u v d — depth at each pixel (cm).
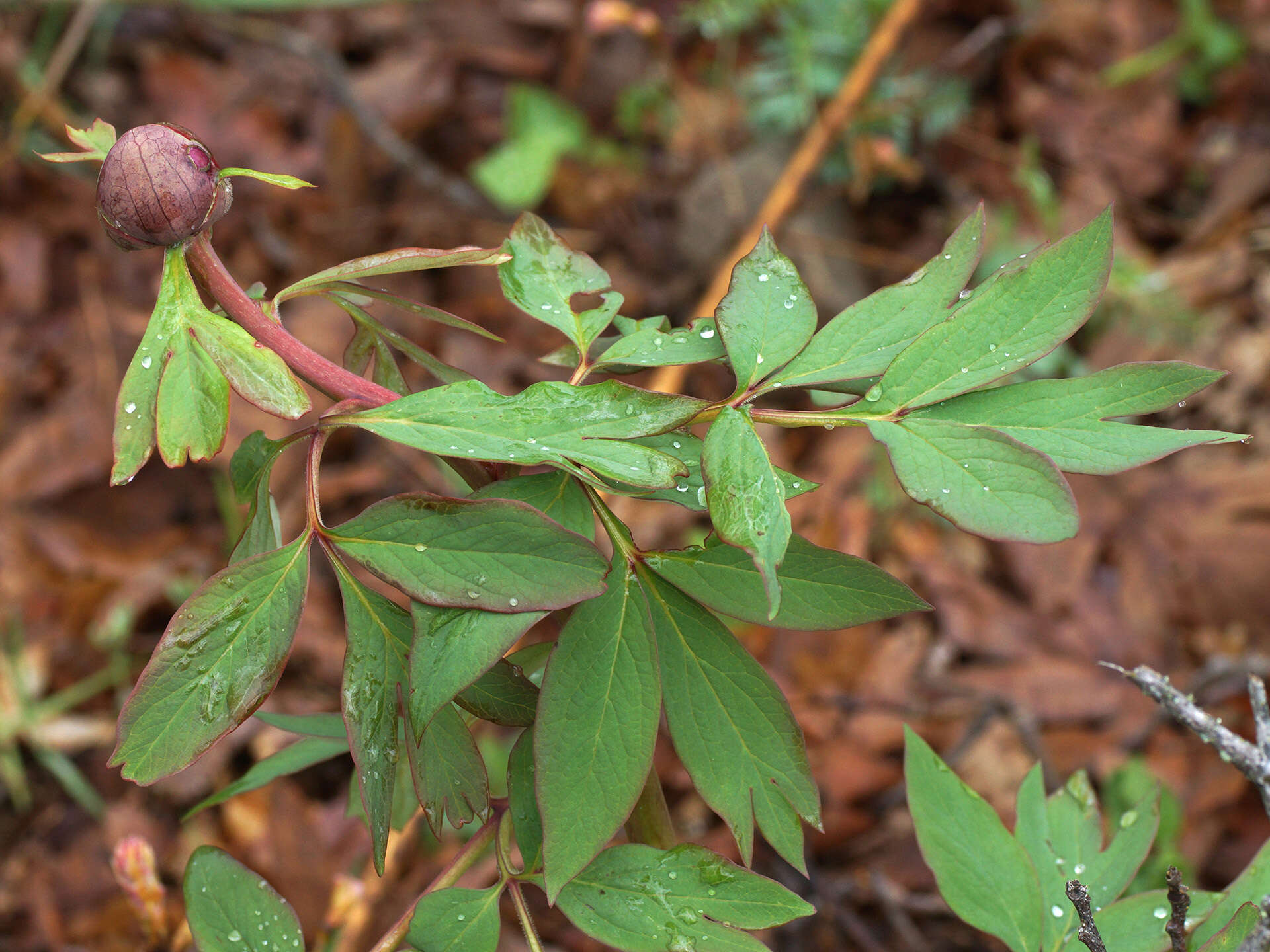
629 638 84
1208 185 385
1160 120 393
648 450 80
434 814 83
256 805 259
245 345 82
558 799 80
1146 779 221
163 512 324
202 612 77
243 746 271
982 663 288
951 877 107
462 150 402
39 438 325
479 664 77
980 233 91
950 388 83
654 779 102
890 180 362
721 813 85
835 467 315
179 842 255
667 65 357
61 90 383
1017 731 264
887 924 229
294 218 365
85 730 276
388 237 371
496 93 411
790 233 347
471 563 78
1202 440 79
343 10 427
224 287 88
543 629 260
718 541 87
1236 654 285
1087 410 81
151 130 85
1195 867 230
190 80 388
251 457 85
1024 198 365
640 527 306
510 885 92
